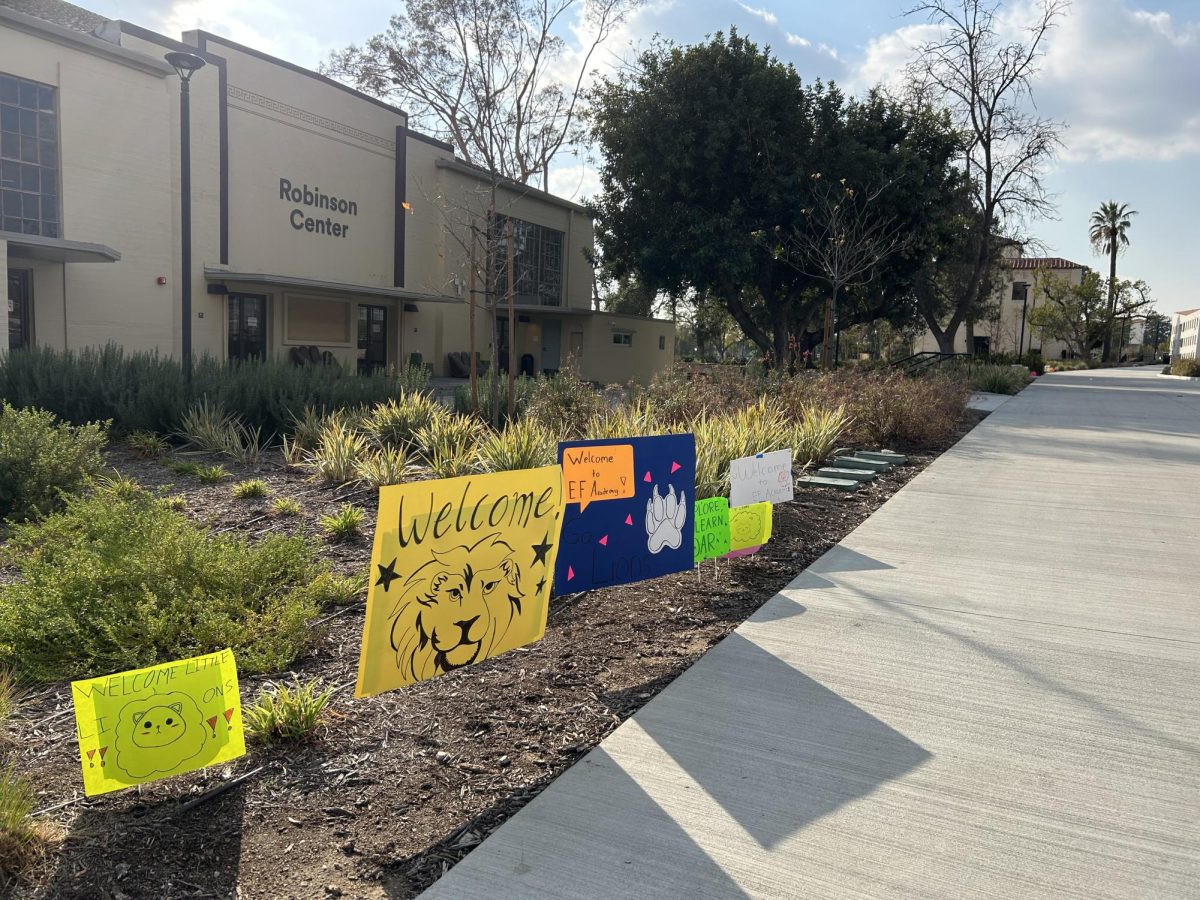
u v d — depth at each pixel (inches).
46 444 304.8
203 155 845.8
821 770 132.6
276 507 291.3
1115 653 180.9
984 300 1882.4
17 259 680.4
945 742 141.6
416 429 421.1
